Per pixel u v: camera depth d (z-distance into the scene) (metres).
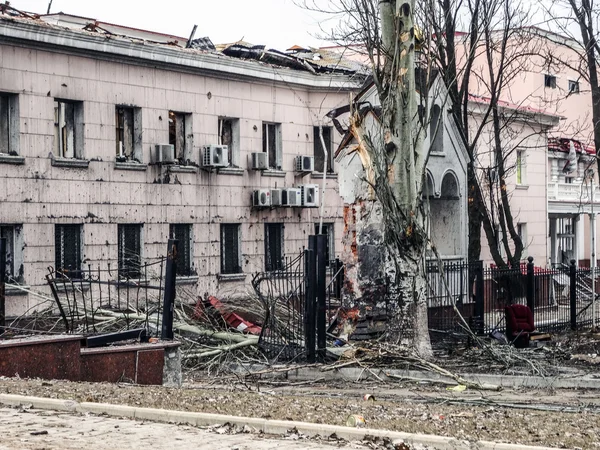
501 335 25.84
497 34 51.97
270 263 35.69
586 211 52.62
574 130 61.50
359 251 25.31
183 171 32.19
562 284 32.69
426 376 20.56
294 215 36.44
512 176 45.22
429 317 26.14
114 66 29.70
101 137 29.33
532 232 46.91
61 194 28.06
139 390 14.04
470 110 41.44
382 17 22.88
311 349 21.61
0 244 18.92
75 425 11.16
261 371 20.50
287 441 10.70
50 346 15.51
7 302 26.28
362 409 13.00
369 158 23.55
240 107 34.38
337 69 38.03
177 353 17.55
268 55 36.00
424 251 22.73
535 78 57.34
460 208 34.69
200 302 25.52
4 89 26.52
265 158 34.66
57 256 28.16
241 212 34.47
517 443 10.75
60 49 27.97
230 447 10.12
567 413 14.15
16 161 26.78
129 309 24.77
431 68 25.20
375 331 24.88
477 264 27.47
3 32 26.17
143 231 30.75
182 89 32.12
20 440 10.04
